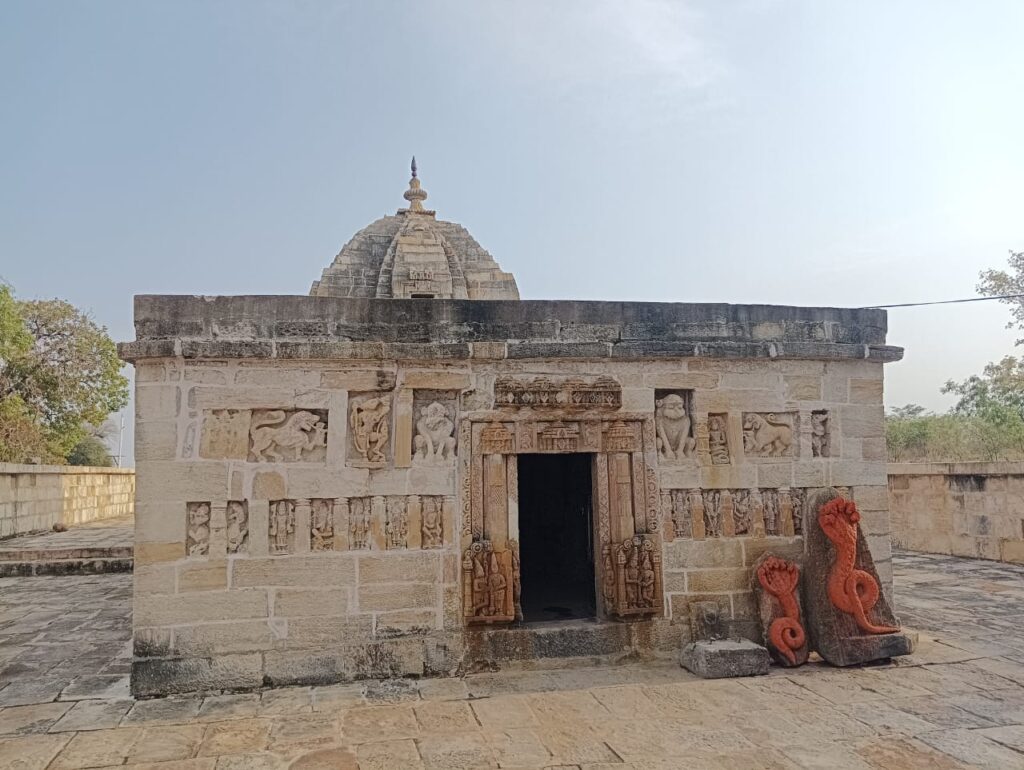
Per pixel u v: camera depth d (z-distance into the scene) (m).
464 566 7.41
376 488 7.43
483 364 7.76
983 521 14.70
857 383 8.61
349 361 7.49
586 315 8.03
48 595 11.92
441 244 18.08
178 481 7.06
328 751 5.47
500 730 5.86
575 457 11.96
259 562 7.12
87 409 29.62
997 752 5.40
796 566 7.99
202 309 7.30
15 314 25.42
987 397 26.81
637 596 7.72
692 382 8.18
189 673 6.86
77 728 5.97
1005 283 22.80
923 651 8.09
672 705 6.41
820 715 6.16
